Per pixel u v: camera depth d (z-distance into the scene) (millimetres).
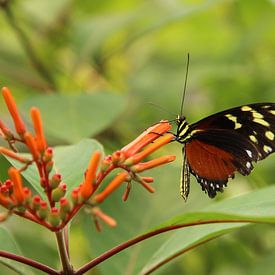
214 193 616
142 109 753
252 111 607
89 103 675
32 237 697
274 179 707
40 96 682
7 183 544
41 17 856
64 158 598
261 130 605
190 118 785
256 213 568
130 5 929
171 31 967
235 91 766
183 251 586
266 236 710
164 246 594
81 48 769
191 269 719
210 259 715
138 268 614
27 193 541
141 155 549
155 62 820
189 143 615
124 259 618
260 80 771
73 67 782
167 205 640
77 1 870
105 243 624
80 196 541
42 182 548
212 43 913
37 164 547
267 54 866
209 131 611
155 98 753
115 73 892
